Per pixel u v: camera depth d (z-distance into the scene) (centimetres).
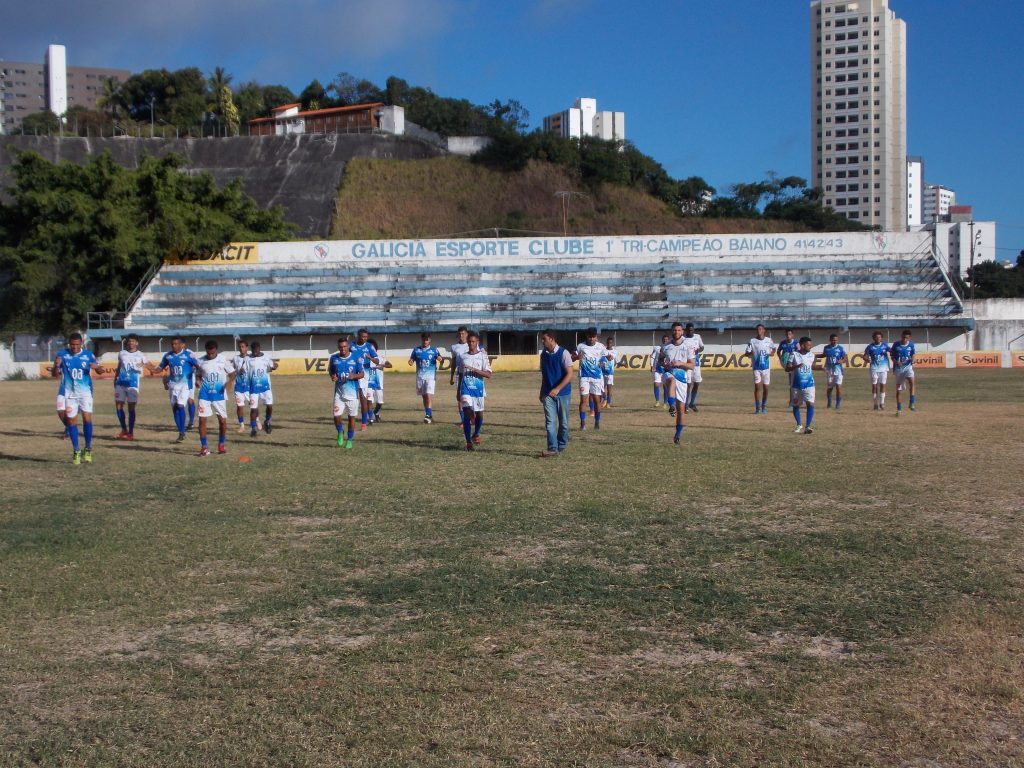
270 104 12394
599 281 5481
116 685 562
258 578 795
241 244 5631
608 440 1736
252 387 1934
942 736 480
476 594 736
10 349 4991
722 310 5262
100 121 11062
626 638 632
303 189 8512
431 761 461
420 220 8156
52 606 720
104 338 5078
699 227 8925
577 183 9138
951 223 14638
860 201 15788
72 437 1520
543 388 1529
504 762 459
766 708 516
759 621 664
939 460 1424
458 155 9375
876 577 770
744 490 1174
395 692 545
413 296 5416
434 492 1189
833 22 15712
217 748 479
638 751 469
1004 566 796
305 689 552
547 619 674
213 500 1161
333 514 1061
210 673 579
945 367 4781
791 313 5238
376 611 699
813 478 1260
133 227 5459
